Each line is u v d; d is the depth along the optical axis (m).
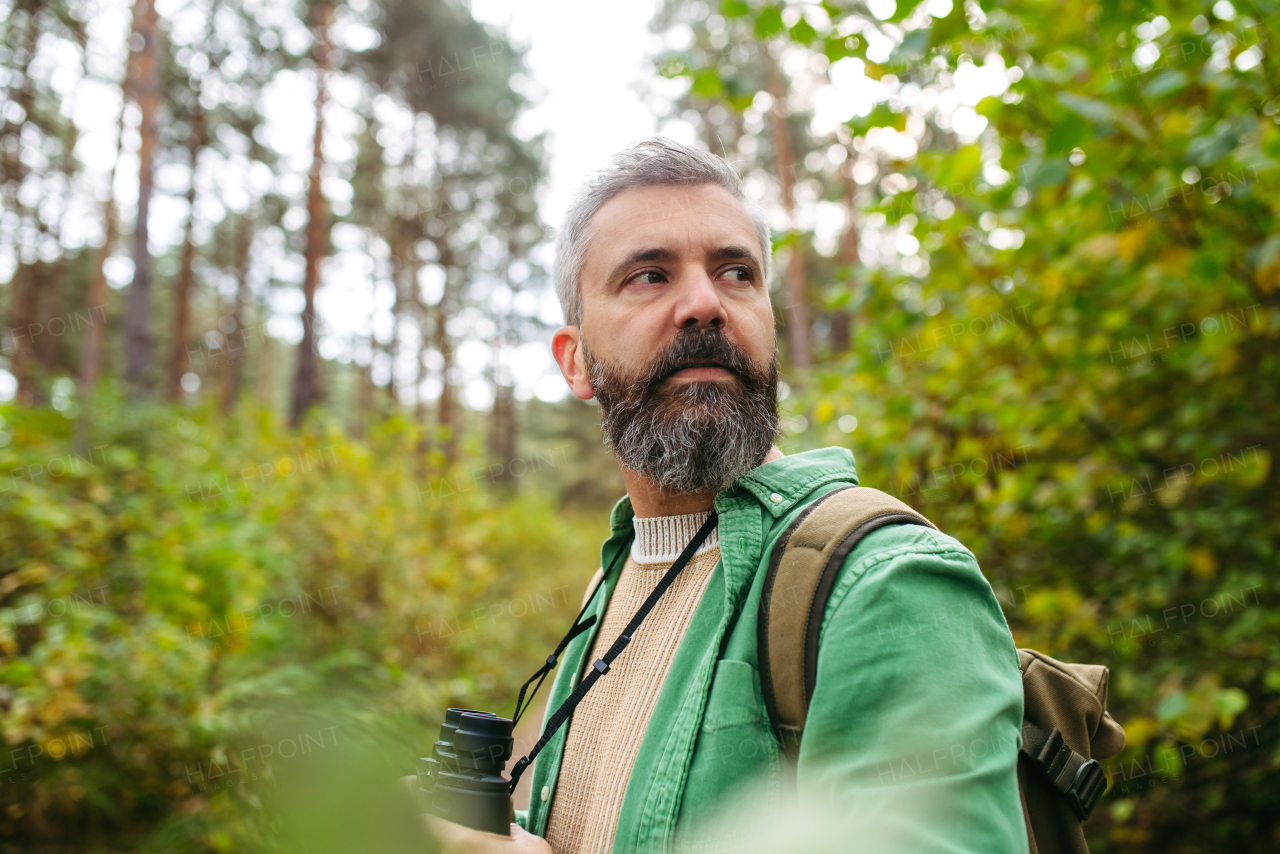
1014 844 0.63
